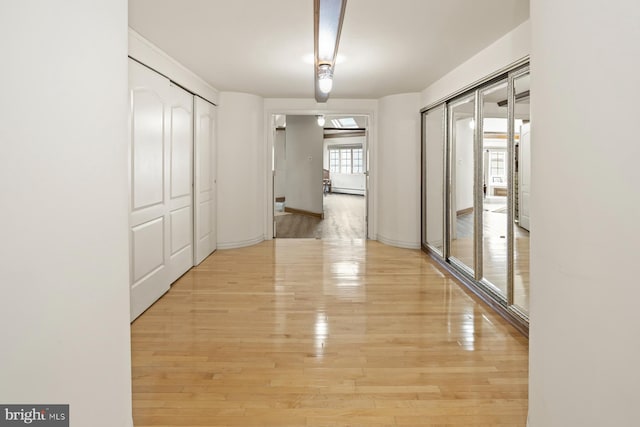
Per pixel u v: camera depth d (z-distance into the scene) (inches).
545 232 55.5
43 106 41.9
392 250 221.6
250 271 178.7
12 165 37.8
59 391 45.1
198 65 161.8
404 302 139.0
